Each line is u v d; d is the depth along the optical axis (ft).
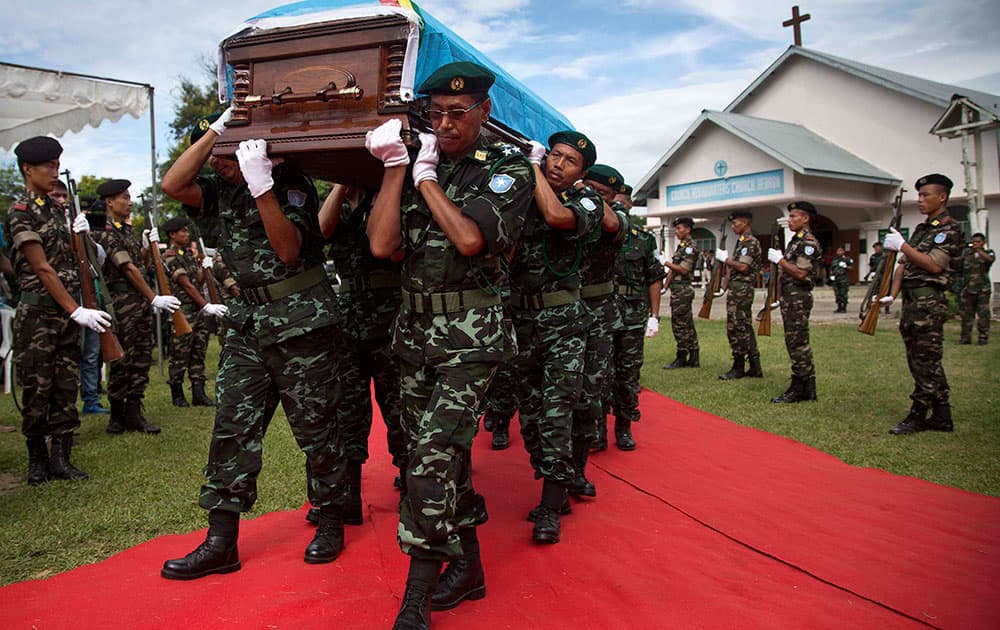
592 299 13.33
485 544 10.84
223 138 9.32
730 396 22.81
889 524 11.46
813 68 81.10
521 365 11.99
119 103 25.32
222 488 9.35
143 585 8.98
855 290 74.08
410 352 8.79
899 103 74.23
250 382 9.66
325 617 8.17
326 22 8.81
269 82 9.23
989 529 11.19
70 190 14.80
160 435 18.33
